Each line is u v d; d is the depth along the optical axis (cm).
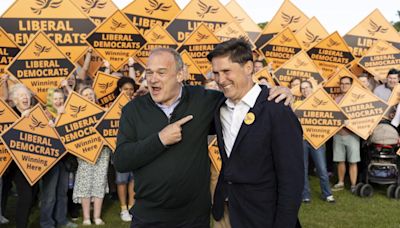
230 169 298
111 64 699
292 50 861
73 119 573
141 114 312
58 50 624
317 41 939
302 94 764
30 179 536
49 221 569
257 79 769
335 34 893
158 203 308
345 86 814
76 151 573
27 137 542
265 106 287
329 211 668
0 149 541
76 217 642
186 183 305
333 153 793
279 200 284
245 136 288
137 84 738
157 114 309
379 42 922
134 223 319
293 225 283
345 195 757
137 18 799
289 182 280
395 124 774
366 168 766
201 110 315
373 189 789
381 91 873
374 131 742
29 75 612
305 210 672
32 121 546
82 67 790
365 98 756
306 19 941
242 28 860
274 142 284
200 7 817
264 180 291
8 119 548
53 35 672
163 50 305
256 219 292
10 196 758
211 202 337
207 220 325
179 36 809
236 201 300
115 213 665
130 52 707
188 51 752
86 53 764
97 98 688
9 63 619
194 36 752
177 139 292
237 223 298
